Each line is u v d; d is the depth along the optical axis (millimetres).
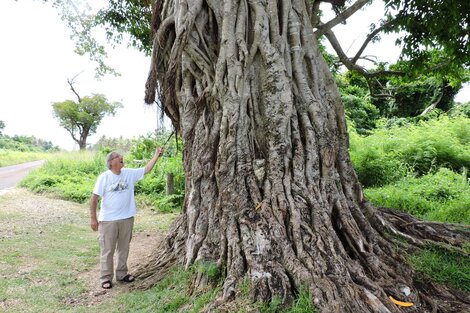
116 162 5215
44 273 5527
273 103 4645
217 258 4379
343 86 23812
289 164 4441
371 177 12891
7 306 4363
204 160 4879
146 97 5863
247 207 4246
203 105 5094
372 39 9492
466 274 4340
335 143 5062
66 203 12492
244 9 4996
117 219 5145
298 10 5391
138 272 5465
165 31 5484
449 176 12094
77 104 43500
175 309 3961
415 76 9961
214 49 5184
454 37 8484
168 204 11688
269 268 3713
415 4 8195
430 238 5270
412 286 4027
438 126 16828
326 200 4398
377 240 4664
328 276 3617
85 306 4441
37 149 59281
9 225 8680
